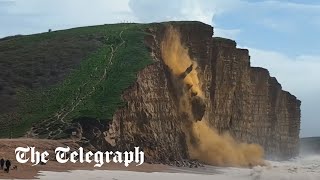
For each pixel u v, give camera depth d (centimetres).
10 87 9456
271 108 16738
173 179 6369
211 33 11606
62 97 8988
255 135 14550
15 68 10069
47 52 10706
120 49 10269
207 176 7406
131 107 8694
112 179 5716
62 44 11031
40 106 8819
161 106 9412
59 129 7925
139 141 8556
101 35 11319
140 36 10656
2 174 5175
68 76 9694
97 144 7725
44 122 8212
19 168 5653
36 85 9550
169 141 9200
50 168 6012
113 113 8244
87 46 10794
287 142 18225
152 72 9488
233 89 12825
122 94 8712
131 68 9394
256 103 14838
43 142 7175
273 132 16675
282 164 13200
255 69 14850
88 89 9056
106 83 9088
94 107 8425
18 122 8369
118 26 12138
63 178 5341
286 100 18275
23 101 9050
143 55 9862
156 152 8681
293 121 18950
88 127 7950
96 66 9800
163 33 10869
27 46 11238
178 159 9169
